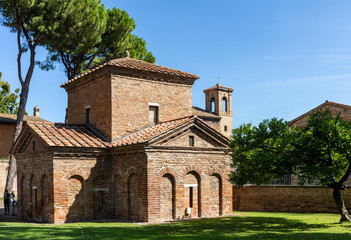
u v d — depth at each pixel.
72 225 18.41
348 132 16.27
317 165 16.69
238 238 13.99
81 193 20.75
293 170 16.94
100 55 36.38
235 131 18.58
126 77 23.19
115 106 22.55
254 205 26.80
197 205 21.09
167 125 21.83
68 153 20.25
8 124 44.97
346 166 17.38
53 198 19.80
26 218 23.22
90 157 21.14
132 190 20.31
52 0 29.98
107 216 21.44
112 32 35.34
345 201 22.58
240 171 18.36
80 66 36.44
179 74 25.06
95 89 24.30
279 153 16.86
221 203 22.02
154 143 19.31
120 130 22.59
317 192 23.86
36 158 22.06
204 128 21.33
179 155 20.39
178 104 25.30
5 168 39.31
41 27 29.66
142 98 23.70
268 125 17.42
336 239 13.37
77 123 26.25
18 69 33.31
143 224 18.33
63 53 34.94
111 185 21.67
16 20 31.28
